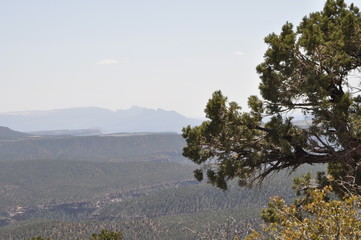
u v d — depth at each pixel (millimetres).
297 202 18094
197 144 18828
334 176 18141
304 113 18547
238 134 18328
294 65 18203
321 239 9438
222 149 18938
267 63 18969
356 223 9305
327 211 9664
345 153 17500
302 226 9734
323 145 18234
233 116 18453
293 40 18594
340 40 18844
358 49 19781
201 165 19016
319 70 18641
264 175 18828
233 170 17906
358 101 18328
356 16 21641
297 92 18438
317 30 19438
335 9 22016
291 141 18406
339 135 17328
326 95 17875
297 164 19109
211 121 18453
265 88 18656
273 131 18188
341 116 17109
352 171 17750
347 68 18219
